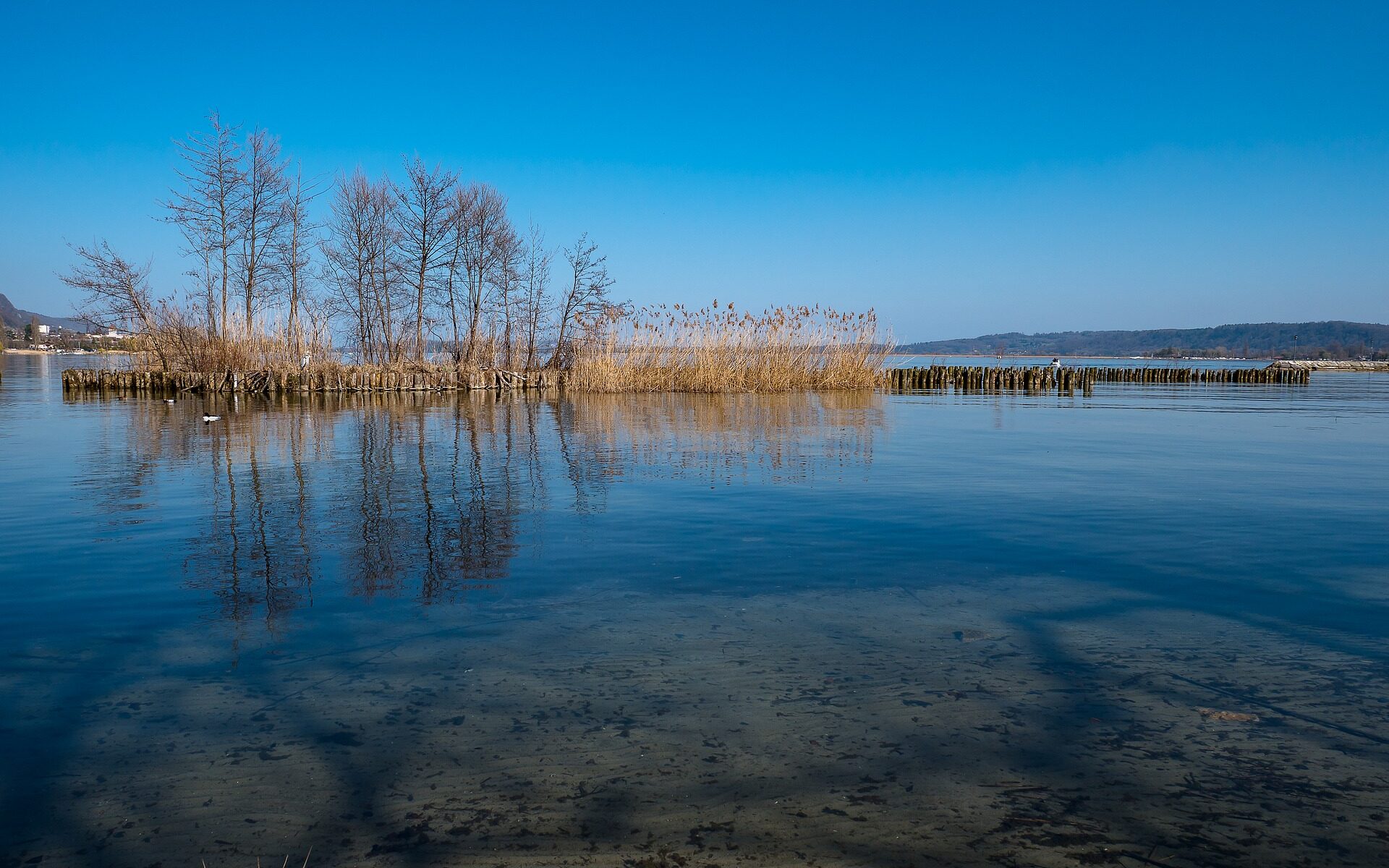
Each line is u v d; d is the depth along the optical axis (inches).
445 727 131.0
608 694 142.9
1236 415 817.5
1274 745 125.9
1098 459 449.4
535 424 644.7
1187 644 166.7
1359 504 317.7
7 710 136.3
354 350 1327.5
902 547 246.5
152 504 308.5
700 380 1144.8
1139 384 1886.1
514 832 104.3
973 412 831.7
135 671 152.3
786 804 110.6
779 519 285.1
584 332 1224.8
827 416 748.0
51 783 114.6
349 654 160.6
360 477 372.2
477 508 303.0
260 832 104.0
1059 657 160.2
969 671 153.3
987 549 244.1
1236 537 259.9
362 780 115.7
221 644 165.8
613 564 225.8
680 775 117.6
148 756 122.0
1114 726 132.2
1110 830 104.8
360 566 222.7
